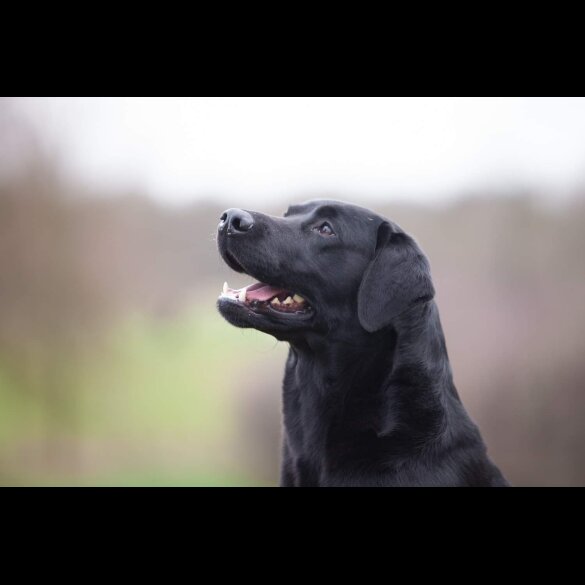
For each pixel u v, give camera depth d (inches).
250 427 382.3
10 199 485.1
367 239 150.3
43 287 486.9
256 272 144.9
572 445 383.6
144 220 496.1
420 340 140.7
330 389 144.7
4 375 467.2
